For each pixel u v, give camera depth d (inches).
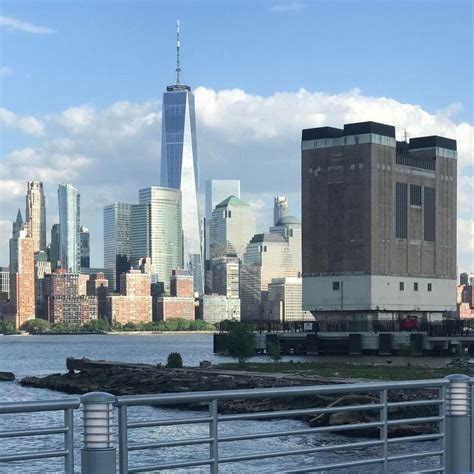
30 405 457.1
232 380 3961.6
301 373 4399.6
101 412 478.3
